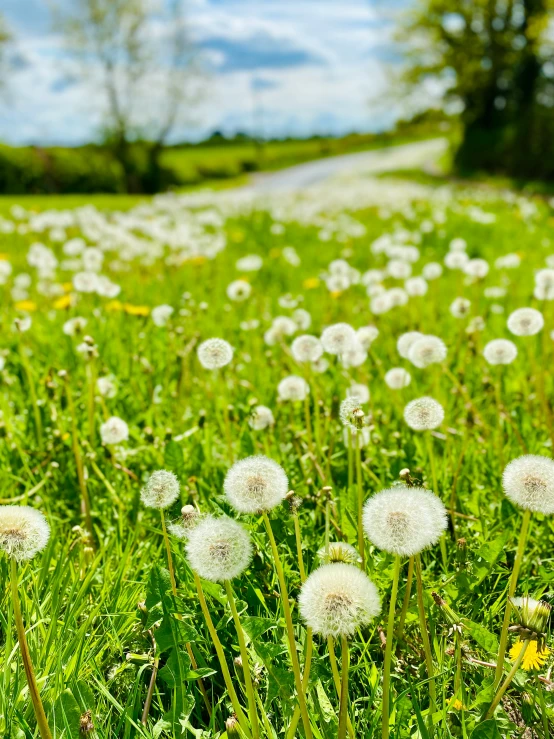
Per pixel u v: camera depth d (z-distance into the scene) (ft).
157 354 4.60
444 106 51.29
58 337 4.94
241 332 5.42
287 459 3.22
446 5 46.75
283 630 2.05
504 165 42.45
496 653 1.86
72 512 3.01
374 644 2.10
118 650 2.12
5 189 45.65
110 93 54.75
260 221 14.88
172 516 2.24
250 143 112.98
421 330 5.10
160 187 60.29
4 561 2.25
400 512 1.52
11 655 1.90
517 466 1.73
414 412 2.29
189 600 2.12
